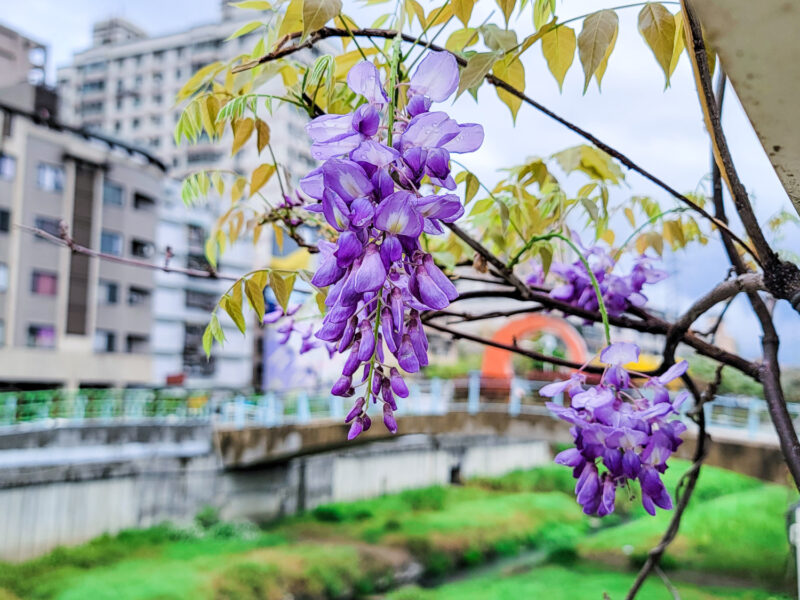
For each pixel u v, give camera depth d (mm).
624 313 1572
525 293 1494
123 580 12820
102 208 27438
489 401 19516
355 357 882
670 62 1114
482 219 1933
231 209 1872
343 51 1586
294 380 24141
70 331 26250
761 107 882
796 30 773
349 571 15258
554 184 1765
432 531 18953
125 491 15656
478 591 15359
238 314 1424
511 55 1231
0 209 24172
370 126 858
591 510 1124
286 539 16875
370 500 22297
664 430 1100
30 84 25578
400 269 884
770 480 13086
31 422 15977
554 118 1207
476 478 27062
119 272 28172
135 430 16109
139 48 48469
